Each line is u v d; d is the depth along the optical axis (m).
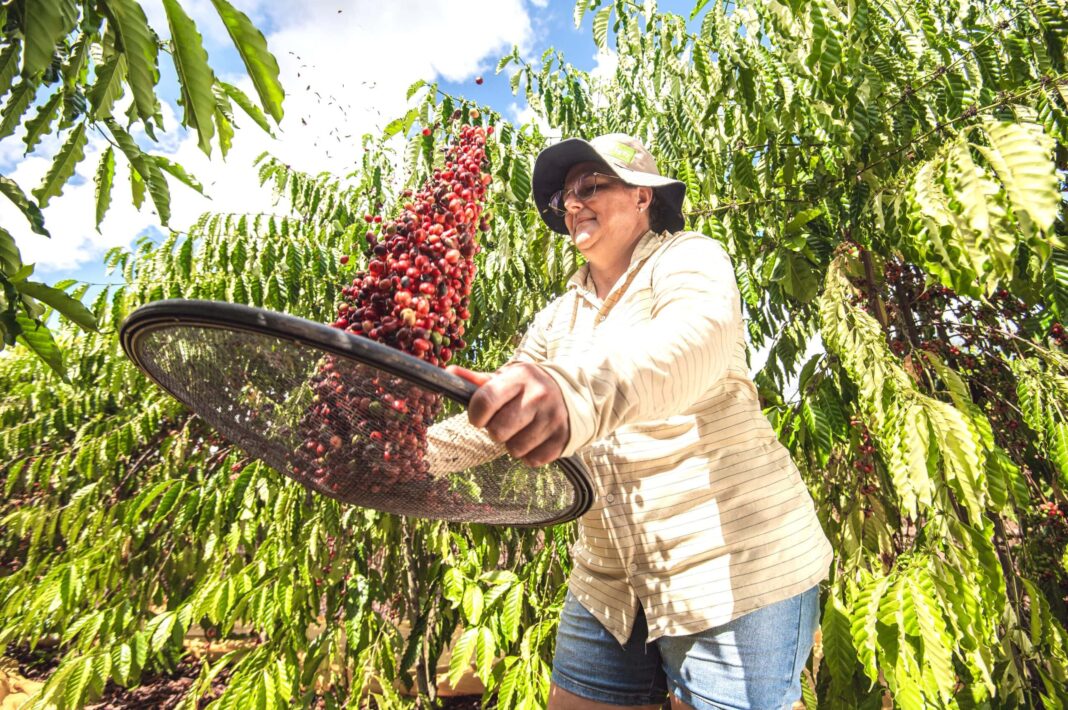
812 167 2.40
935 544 1.74
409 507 0.97
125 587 3.16
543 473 0.84
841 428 2.09
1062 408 1.91
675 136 2.45
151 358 0.85
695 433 1.18
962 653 1.84
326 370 0.69
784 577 1.14
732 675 1.13
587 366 0.69
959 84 2.05
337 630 2.68
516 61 2.71
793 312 2.45
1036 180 1.43
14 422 4.07
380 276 0.96
